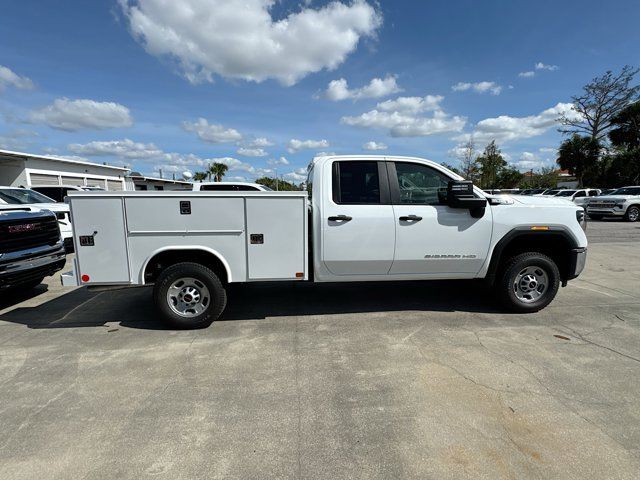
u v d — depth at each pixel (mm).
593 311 4898
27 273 5254
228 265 4227
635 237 12406
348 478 2141
